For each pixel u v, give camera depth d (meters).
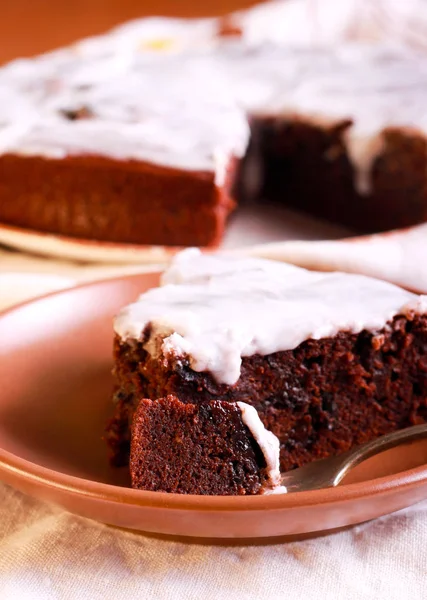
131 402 0.56
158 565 0.51
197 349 0.54
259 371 0.56
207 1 1.70
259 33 1.27
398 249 0.70
